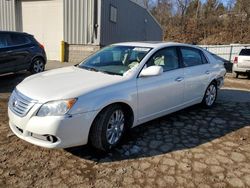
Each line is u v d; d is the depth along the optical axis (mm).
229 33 38438
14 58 8938
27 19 15938
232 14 41906
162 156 3977
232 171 3639
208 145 4383
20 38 9328
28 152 3967
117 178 3410
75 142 3662
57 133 3504
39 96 3652
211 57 6527
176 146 4309
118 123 4164
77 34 14750
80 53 14898
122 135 4297
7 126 4836
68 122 3533
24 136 3697
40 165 3648
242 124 5414
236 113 6141
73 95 3623
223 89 9523
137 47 5047
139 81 4402
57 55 15664
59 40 15453
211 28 40906
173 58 5273
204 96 6215
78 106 3605
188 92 5551
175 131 4906
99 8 14273
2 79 9078
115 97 3963
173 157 3957
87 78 4207
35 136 3650
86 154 3967
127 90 4172
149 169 3629
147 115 4637
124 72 4441
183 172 3578
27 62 9453
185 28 43094
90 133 3854
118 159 3859
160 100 4805
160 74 4543
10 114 3961
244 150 4254
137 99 4340
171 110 5195
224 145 4406
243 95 8375
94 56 5324
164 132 4844
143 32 25266
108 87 3969
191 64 5750
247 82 12742
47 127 3494
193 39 40688
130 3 20219
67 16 14703
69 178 3385
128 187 3238
